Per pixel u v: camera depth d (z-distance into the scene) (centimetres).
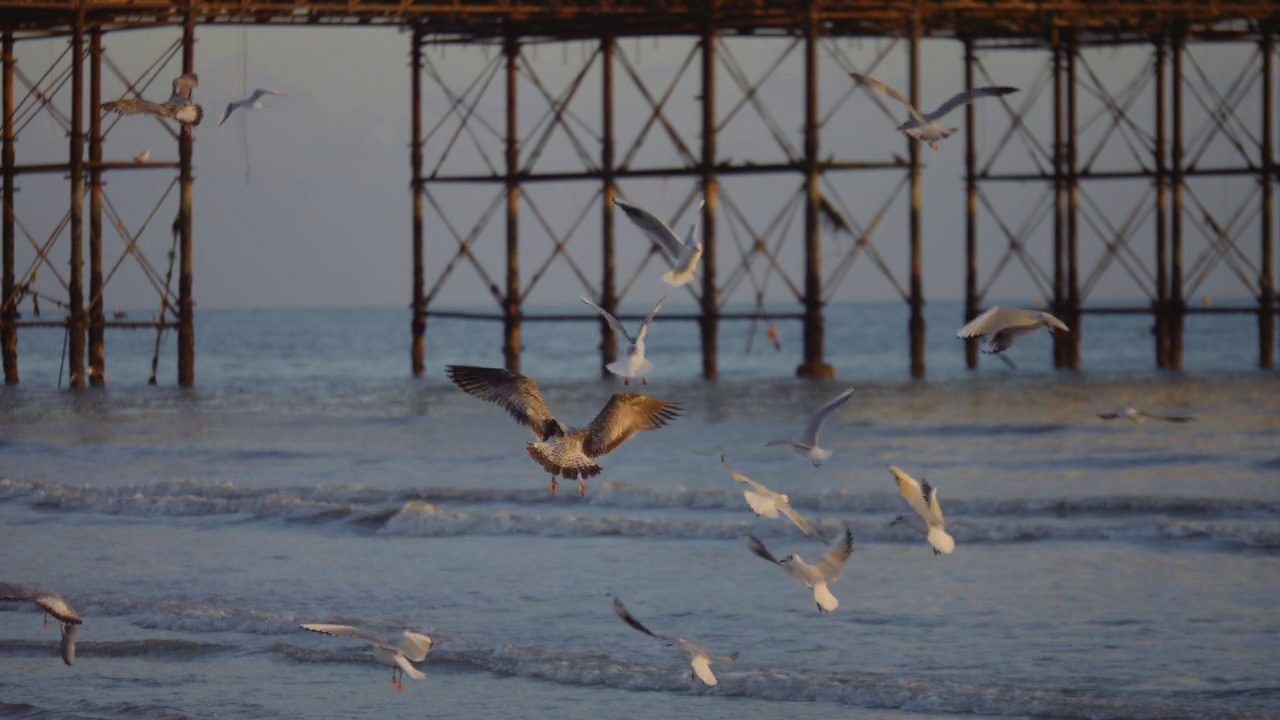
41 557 2581
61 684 1886
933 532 1461
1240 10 5334
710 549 2584
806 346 5522
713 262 5525
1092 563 2422
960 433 4112
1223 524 2700
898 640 2000
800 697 1784
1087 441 3912
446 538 2712
